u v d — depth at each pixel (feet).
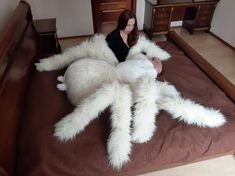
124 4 11.68
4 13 6.57
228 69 9.29
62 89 5.23
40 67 5.94
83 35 11.87
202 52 10.49
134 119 4.25
